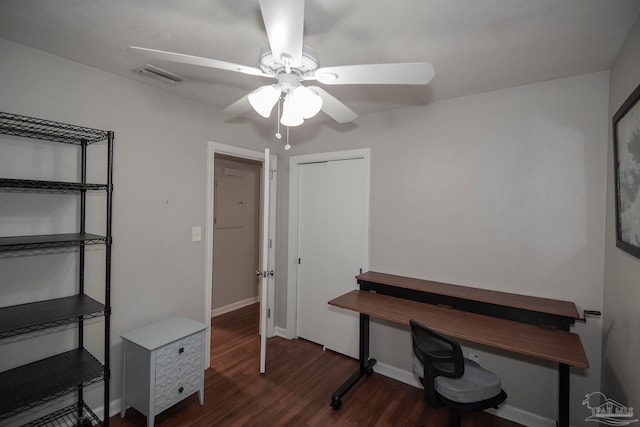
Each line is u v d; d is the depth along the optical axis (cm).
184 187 259
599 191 195
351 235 308
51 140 188
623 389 151
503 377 223
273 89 137
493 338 177
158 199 241
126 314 224
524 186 219
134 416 215
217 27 155
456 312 220
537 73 200
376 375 276
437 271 254
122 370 219
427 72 128
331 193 321
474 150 238
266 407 226
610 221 182
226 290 423
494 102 230
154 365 199
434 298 237
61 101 191
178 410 221
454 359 163
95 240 182
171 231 250
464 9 136
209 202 277
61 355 193
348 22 146
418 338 183
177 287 255
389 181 279
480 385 169
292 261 347
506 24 148
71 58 192
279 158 356
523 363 217
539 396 212
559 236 207
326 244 326
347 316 308
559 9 136
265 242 272
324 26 149
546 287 211
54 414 186
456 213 245
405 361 267
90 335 207
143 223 233
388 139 279
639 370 132
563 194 206
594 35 156
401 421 213
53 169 189
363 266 296
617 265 166
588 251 198
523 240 219
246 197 447
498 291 227
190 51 180
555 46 167
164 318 247
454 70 197
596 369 194
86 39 169
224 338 343
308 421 212
